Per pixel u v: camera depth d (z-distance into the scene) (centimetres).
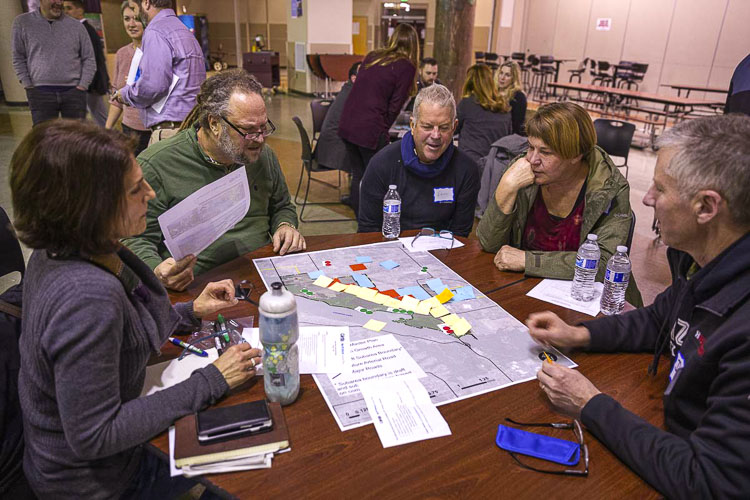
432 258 179
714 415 85
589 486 88
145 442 93
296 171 562
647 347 127
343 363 117
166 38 301
